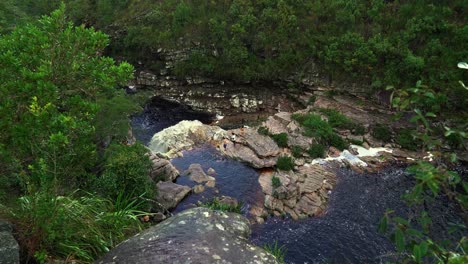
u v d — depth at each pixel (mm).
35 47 9125
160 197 24703
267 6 48469
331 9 46531
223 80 48594
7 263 5840
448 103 33312
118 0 59000
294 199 26391
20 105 8195
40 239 6949
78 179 14516
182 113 45625
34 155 8070
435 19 40906
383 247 22016
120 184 21125
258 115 44969
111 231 8977
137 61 53125
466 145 4180
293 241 22672
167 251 6285
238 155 32094
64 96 9773
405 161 32438
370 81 41406
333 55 42688
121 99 27547
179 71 48844
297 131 35156
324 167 31281
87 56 10023
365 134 36562
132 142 32531
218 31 47594
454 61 37594
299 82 45625
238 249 6488
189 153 33344
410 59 38250
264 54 47594
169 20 51719
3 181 9477
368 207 26109
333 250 21922
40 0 57531
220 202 25406
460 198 3725
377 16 44500
